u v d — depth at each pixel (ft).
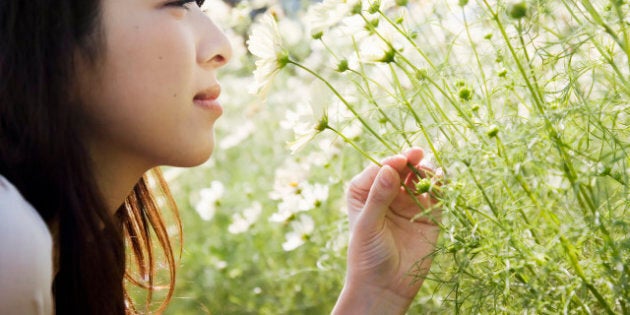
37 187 2.81
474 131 2.96
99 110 2.82
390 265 3.15
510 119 3.10
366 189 3.26
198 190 7.79
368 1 3.18
